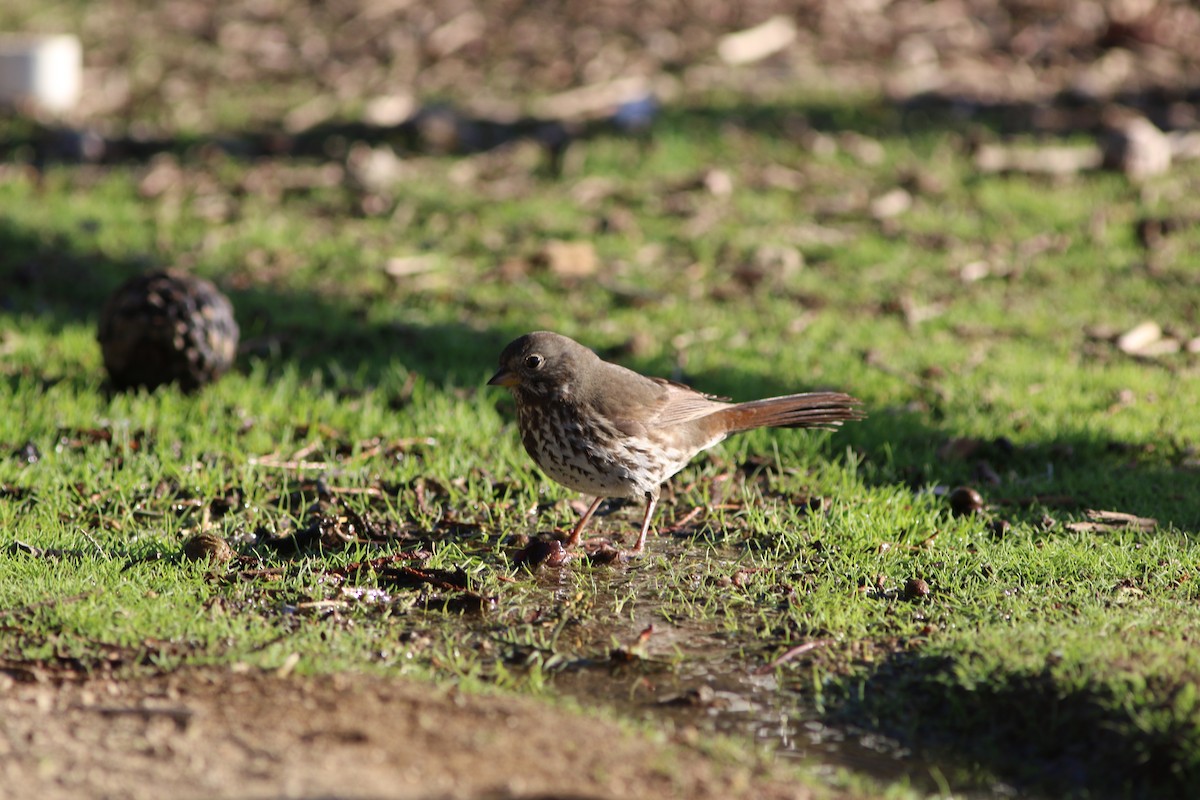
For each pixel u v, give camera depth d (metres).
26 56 23.91
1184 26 28.08
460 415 12.09
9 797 5.95
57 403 12.15
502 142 22.25
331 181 20.44
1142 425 12.16
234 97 24.97
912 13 28.66
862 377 13.48
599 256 17.53
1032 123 22.66
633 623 8.80
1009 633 8.16
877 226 18.72
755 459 11.62
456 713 7.05
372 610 8.85
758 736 7.41
